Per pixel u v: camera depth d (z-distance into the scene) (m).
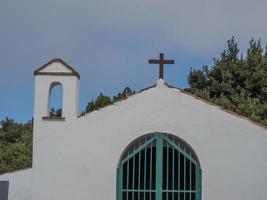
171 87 15.91
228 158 15.63
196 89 31.62
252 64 31.02
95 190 15.53
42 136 15.71
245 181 15.55
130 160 15.77
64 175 15.57
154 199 15.61
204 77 32.53
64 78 15.94
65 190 15.52
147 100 15.85
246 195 15.48
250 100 28.86
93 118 15.80
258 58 31.17
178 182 15.64
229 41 32.88
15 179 17.33
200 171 15.60
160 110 15.82
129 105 15.83
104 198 15.49
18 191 17.28
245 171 15.58
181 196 15.62
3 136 43.09
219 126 15.75
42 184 15.54
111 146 15.69
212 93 31.27
